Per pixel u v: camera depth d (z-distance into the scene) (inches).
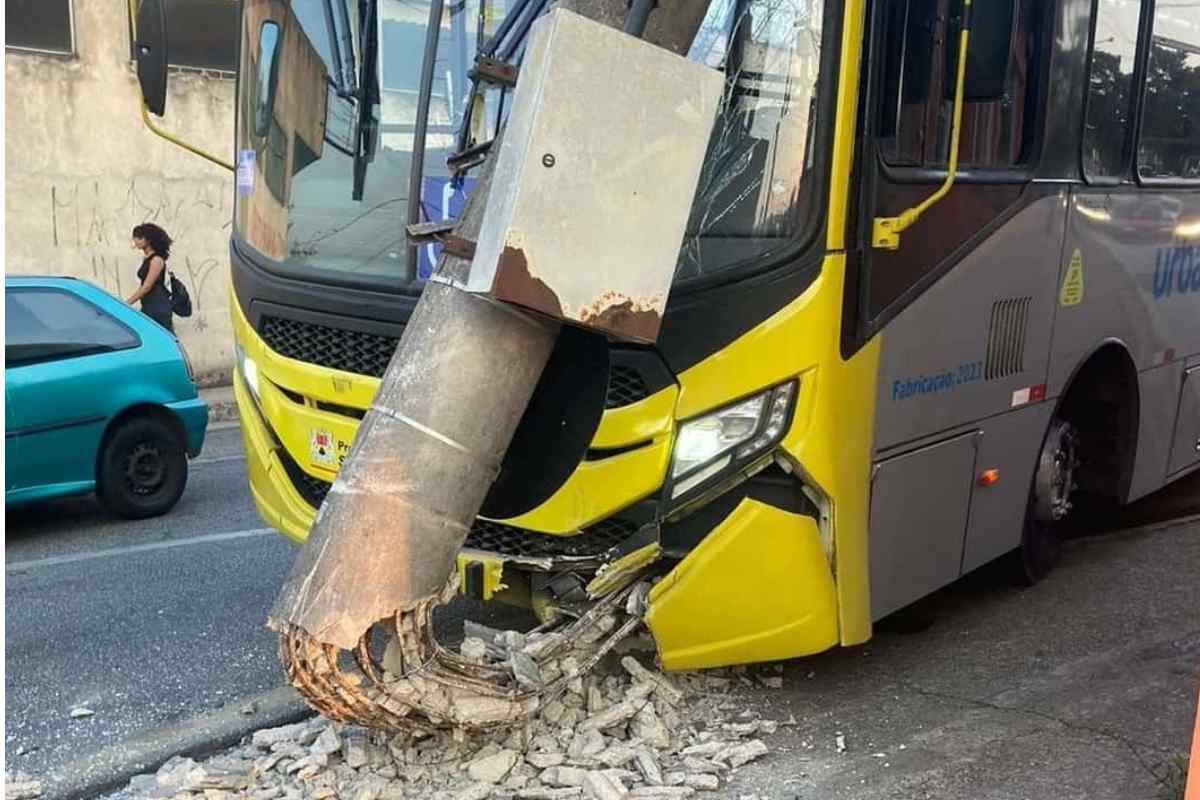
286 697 177.3
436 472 126.6
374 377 164.7
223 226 529.3
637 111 120.9
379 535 125.9
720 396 145.3
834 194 144.7
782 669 183.6
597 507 150.3
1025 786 146.7
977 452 185.2
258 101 190.4
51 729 166.9
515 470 148.9
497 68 140.3
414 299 160.7
